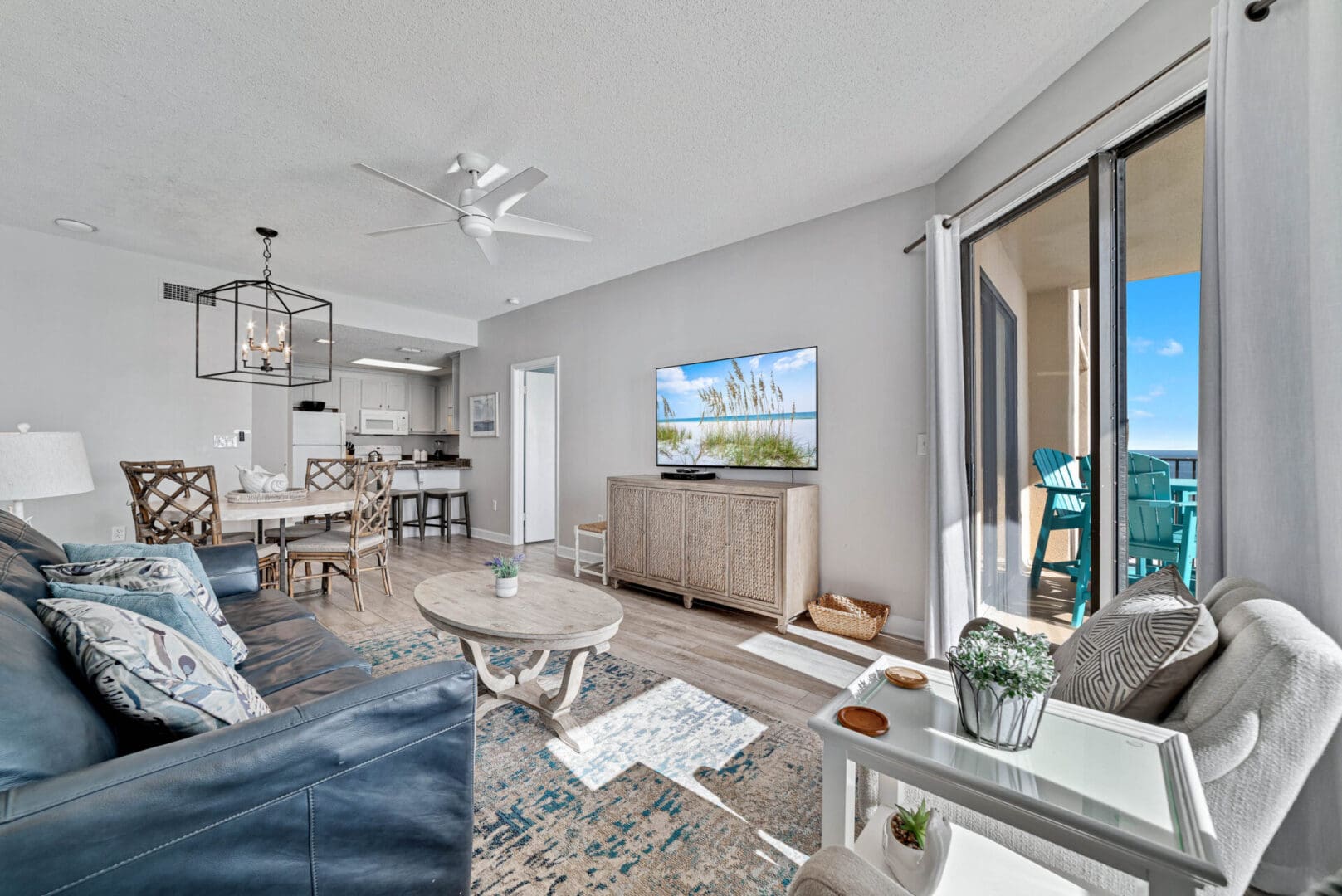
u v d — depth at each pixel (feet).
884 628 10.71
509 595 7.73
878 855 3.71
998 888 3.30
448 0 5.80
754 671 8.89
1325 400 3.58
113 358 13.16
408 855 3.67
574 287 16.89
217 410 14.75
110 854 2.54
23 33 6.21
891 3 5.92
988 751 3.30
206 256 13.71
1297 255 3.91
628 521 13.64
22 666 2.85
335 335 19.10
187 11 5.91
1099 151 6.48
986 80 7.21
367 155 8.91
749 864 4.85
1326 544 3.59
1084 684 4.00
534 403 20.61
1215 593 4.21
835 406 11.43
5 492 7.62
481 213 8.84
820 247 11.61
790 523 10.82
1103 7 5.97
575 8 5.93
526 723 7.28
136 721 3.34
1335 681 2.90
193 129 8.18
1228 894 3.09
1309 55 3.68
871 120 8.11
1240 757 3.05
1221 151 4.47
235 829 2.93
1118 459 6.52
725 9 5.98
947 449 8.85
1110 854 2.64
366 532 12.67
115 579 5.01
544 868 4.80
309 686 5.18
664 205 10.94
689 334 14.14
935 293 8.92
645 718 7.39
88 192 10.21
